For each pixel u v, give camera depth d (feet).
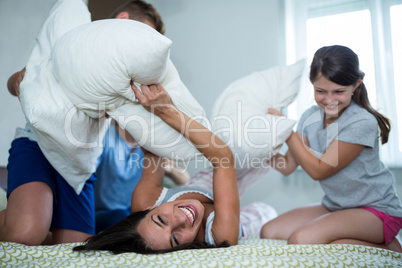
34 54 3.85
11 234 3.55
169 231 3.42
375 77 6.41
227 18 8.12
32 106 3.39
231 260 2.78
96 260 2.89
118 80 3.24
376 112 4.24
